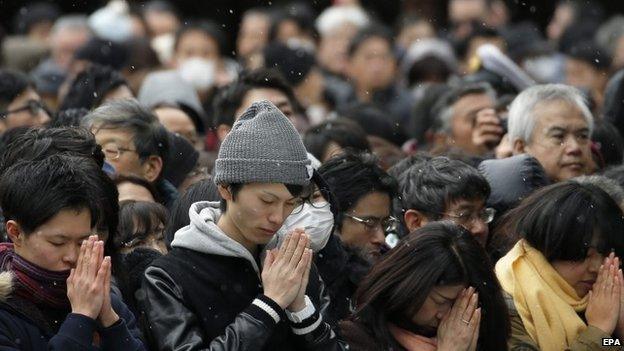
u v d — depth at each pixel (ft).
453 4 95.45
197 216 34.01
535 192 38.91
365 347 34.55
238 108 50.06
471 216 40.16
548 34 101.30
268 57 71.61
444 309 34.73
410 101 76.28
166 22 90.84
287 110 50.29
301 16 89.04
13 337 31.32
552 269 37.88
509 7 100.12
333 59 86.58
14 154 34.65
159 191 43.75
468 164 43.27
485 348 35.40
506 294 37.65
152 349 33.47
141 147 42.70
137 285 35.76
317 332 33.47
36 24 89.25
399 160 49.98
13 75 52.90
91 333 30.96
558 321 37.22
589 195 37.88
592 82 74.13
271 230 33.30
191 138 54.65
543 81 76.95
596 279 37.81
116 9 87.61
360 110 60.29
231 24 100.58
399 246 35.06
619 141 50.55
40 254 31.68
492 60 61.82
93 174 32.55
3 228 36.11
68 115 46.01
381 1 104.99
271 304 32.68
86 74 52.75
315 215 36.17
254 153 33.06
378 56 81.51
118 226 36.81
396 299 34.47
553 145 45.80
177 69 81.00
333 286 38.11
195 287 33.47
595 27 85.20
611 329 37.09
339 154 41.42
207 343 33.30
